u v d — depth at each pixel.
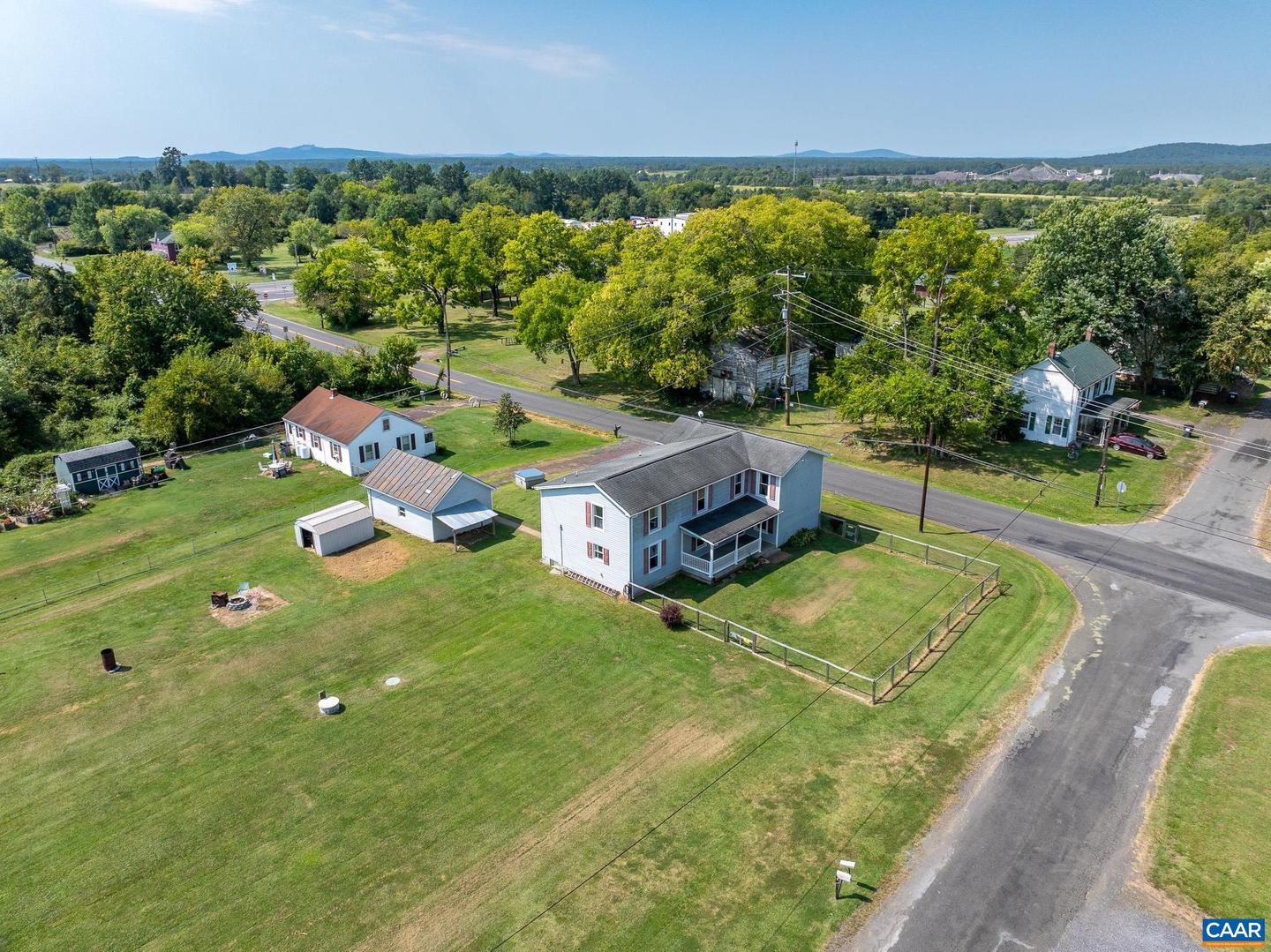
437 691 30.41
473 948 19.67
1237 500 47.03
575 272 104.38
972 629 34.12
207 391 60.16
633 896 21.11
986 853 22.28
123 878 22.02
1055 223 67.00
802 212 73.81
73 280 80.62
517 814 24.08
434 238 95.69
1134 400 62.03
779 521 41.31
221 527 46.19
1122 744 26.62
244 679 31.36
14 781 25.92
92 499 50.53
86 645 33.91
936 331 54.69
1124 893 20.95
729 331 66.44
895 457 55.50
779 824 23.47
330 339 96.12
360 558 41.84
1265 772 25.00
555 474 52.84
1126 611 35.22
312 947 19.80
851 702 29.25
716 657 32.28
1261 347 59.56
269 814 24.28
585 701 29.55
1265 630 33.28
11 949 19.80
